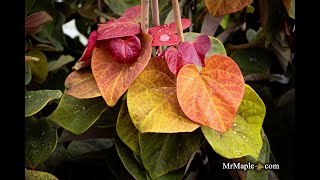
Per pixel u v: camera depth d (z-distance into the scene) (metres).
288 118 0.90
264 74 0.86
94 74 0.65
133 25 0.66
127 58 0.64
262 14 0.85
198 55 0.64
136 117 0.62
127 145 0.67
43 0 0.98
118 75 0.65
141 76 0.65
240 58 0.87
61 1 1.09
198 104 0.62
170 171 0.68
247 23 0.95
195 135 0.67
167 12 0.87
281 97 0.89
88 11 1.07
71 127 0.69
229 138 0.64
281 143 0.90
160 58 0.66
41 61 0.89
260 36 0.85
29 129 0.71
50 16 0.92
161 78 0.65
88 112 0.69
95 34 0.67
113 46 0.65
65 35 1.10
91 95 0.66
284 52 0.87
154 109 0.63
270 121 0.90
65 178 0.80
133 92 0.64
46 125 0.71
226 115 0.62
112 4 0.96
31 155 0.70
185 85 0.62
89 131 0.74
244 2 0.77
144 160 0.66
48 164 0.78
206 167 0.82
